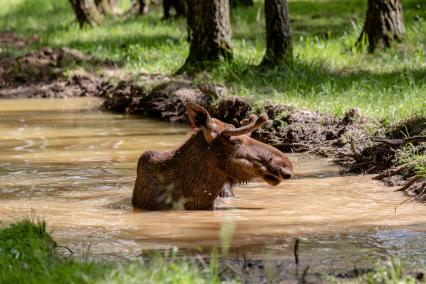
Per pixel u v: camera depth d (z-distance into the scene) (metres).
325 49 28.23
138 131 21.34
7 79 32.72
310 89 22.27
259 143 12.95
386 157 15.52
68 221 12.10
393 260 9.29
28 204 13.31
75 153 18.09
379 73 23.83
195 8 28.30
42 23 55.09
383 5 28.23
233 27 38.88
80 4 47.19
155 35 39.53
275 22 25.59
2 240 9.95
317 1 45.34
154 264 8.97
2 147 18.98
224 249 10.26
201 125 12.88
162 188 13.12
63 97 29.94
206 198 12.96
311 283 8.84
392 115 17.62
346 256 9.91
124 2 60.88
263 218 12.20
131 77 28.70
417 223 11.63
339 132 17.98
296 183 14.88
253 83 23.83
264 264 9.55
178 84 25.20
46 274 8.57
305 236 11.00
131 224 11.93
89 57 34.47
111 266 8.92
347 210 12.61
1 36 49.66
